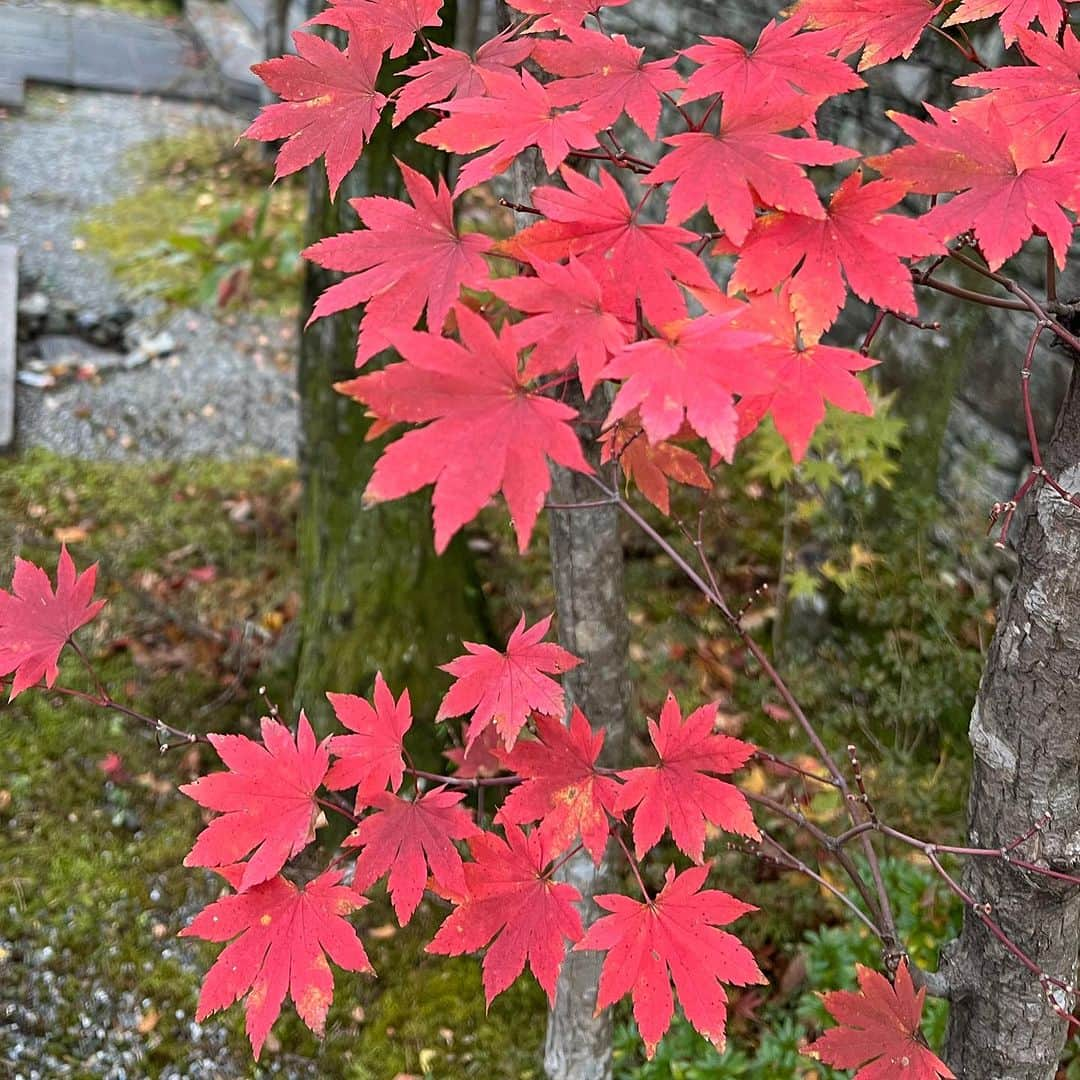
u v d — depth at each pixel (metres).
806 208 0.92
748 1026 2.43
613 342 0.87
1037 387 2.88
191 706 3.32
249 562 3.92
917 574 3.15
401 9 1.15
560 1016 2.05
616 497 1.20
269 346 5.57
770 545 3.77
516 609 3.47
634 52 1.07
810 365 0.96
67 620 1.47
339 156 1.12
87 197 6.92
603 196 0.97
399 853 1.20
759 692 3.22
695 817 1.19
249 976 1.17
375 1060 2.46
